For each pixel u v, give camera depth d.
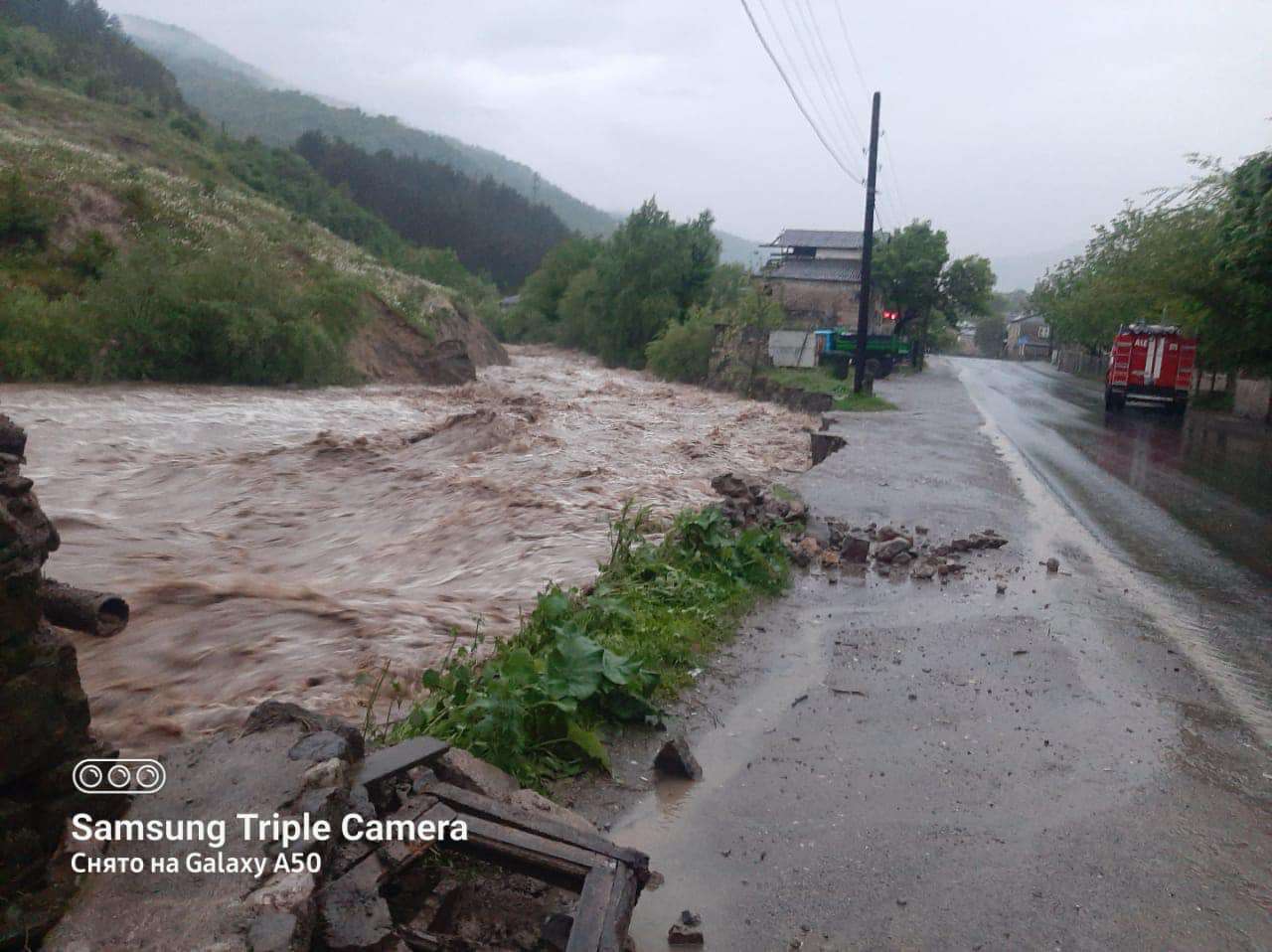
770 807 4.21
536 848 3.07
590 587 7.37
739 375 34.88
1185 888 3.62
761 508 10.20
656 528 9.86
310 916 2.45
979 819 4.12
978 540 9.41
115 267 25.23
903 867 3.73
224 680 5.54
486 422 17.72
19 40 72.00
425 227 144.00
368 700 5.24
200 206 37.44
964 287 59.88
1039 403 31.47
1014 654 6.32
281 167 100.75
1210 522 11.32
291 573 8.48
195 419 19.17
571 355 59.91
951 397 31.95
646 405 28.78
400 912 2.91
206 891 2.45
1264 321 23.75
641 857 3.21
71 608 4.51
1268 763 4.76
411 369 34.69
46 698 2.67
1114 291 41.91
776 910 3.44
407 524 10.74
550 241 167.75
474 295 100.00
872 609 7.37
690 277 49.72
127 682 5.48
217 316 26.33
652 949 3.19
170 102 111.12
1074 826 4.07
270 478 13.12
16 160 30.34
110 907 2.42
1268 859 3.85
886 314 58.97
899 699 5.52
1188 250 26.22
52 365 22.67
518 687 4.68
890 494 12.12
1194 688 5.78
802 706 5.41
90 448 14.95
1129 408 30.72
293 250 39.38
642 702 5.05
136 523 10.27
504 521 10.58
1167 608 7.52
